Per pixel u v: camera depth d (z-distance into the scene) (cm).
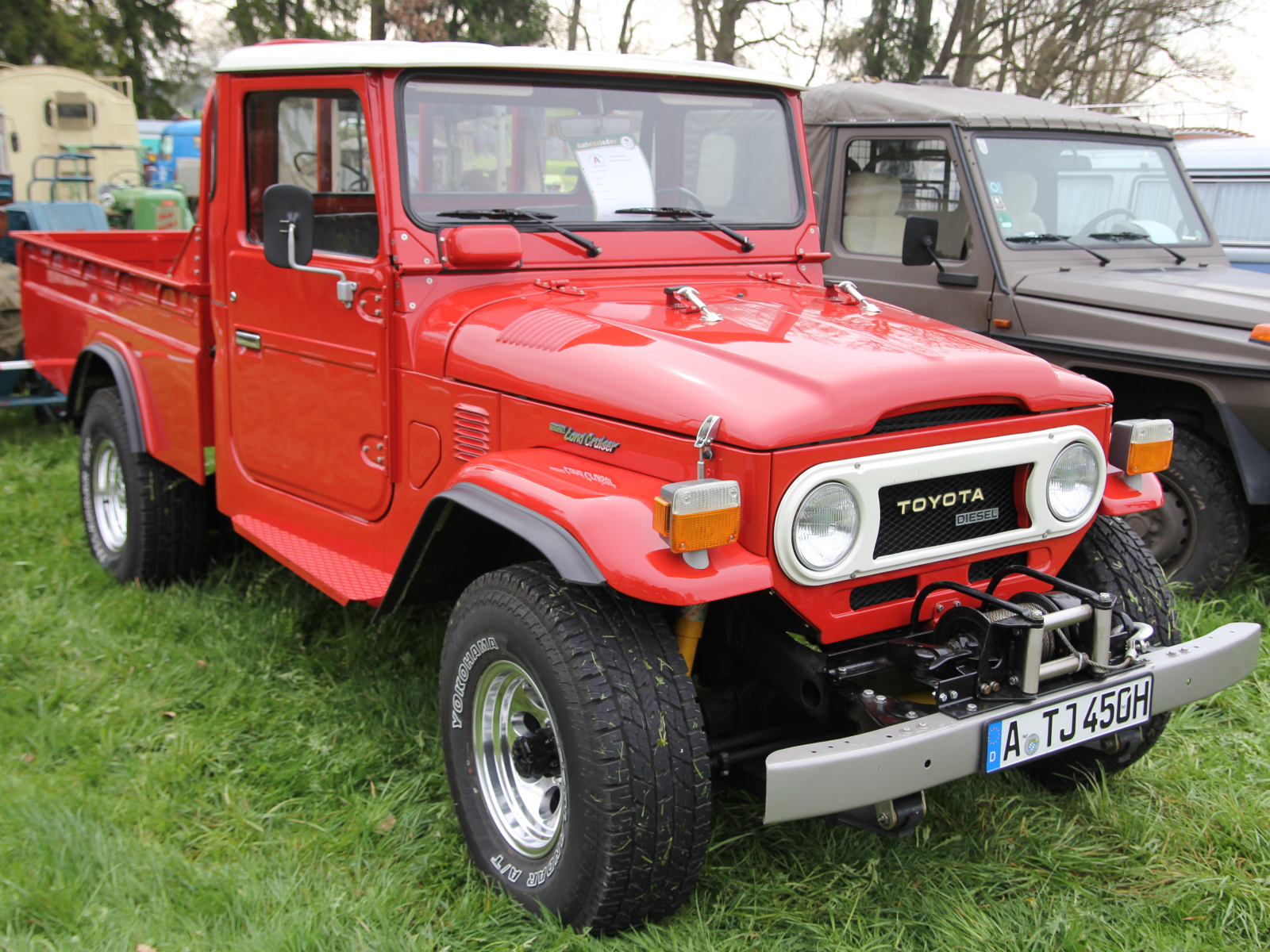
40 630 387
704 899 252
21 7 2794
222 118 352
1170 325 439
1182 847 279
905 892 258
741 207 352
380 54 289
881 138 554
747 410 221
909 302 540
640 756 219
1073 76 2044
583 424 250
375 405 307
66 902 237
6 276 678
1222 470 434
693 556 214
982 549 253
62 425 677
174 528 421
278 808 288
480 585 253
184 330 392
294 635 385
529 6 2114
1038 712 233
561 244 311
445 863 267
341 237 316
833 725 259
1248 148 797
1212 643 264
